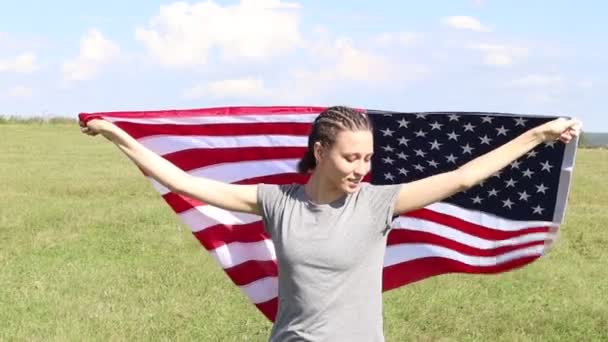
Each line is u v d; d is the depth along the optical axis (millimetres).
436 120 4586
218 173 4855
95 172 23734
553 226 4648
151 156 3740
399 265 4996
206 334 7945
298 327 3477
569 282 10406
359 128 3363
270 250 4844
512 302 9383
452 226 4859
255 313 8766
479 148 4617
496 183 4645
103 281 9938
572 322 8617
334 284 3436
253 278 4867
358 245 3434
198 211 4762
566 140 3656
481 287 10008
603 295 9945
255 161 4867
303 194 3576
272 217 3574
